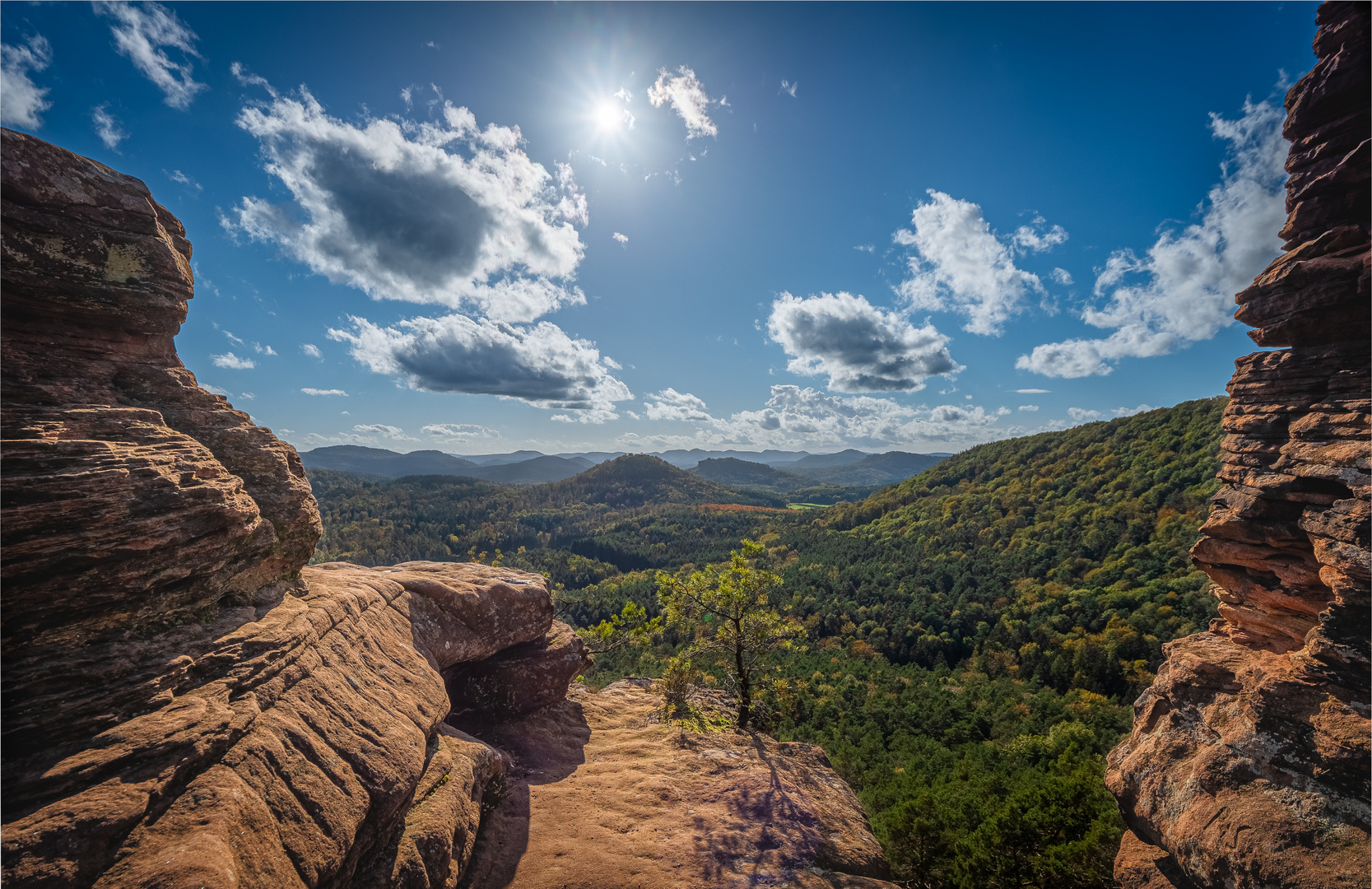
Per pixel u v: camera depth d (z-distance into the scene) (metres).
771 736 21.06
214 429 10.49
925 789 43.19
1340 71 12.52
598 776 15.30
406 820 9.54
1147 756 14.14
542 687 18.47
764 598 22.38
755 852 12.60
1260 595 13.73
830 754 58.09
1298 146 13.65
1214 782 11.88
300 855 6.71
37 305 8.38
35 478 6.66
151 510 7.72
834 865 12.83
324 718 8.73
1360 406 11.63
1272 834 10.25
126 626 7.43
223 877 5.54
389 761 8.95
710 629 23.64
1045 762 53.94
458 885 10.33
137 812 5.70
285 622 9.47
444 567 19.11
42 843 5.10
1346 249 12.41
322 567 15.36
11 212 7.92
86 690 6.60
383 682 10.96
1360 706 10.20
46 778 5.54
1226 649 14.45
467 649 15.88
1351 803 9.89
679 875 11.46
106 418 8.27
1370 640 10.36
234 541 9.20
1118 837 18.66
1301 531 12.59
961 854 23.19
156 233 9.78
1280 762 11.08
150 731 6.44
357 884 7.95
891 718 70.94
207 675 7.80
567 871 11.16
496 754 13.42
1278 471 13.08
